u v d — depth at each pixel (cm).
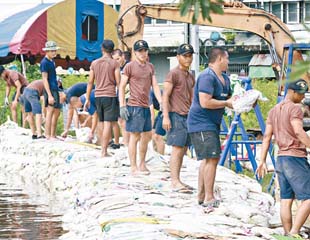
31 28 3328
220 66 1230
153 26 6209
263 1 5853
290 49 1806
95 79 1903
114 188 1462
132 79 1591
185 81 1406
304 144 1113
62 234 1335
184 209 1234
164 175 1616
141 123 1602
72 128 2853
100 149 2158
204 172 1246
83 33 3522
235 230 1074
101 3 3572
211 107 1214
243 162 2169
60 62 3925
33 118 2536
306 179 1120
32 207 1648
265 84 4016
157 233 1019
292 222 1197
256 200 1416
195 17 515
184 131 1407
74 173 1855
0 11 3706
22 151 2433
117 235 1028
